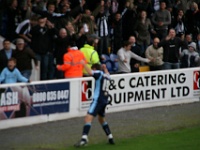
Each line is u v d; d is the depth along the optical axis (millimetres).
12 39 58000
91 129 47125
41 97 48188
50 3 59375
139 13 68625
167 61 65375
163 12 70312
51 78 58406
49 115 48969
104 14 64688
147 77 56000
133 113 53719
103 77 42000
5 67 51219
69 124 48344
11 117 46438
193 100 60438
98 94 41875
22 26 57531
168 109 56344
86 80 51312
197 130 48156
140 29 67812
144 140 44125
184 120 51750
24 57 54062
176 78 58531
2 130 45531
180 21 73750
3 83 49062
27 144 41562
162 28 70250
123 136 45219
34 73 57188
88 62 54312
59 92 49438
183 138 45188
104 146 41750
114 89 53500
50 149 40344
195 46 69250
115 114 52969
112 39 66688
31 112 47688
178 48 65688
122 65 61719
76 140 43312
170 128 48562
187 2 77250
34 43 56969
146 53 64875
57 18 59688
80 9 61969
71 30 58656
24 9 58938
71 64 52438
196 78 60469
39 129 46281
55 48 57875
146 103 56281
